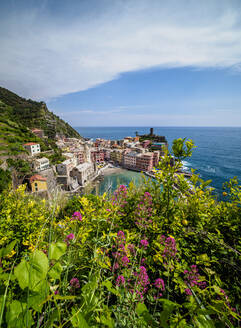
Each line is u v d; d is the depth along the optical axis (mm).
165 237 2209
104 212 2467
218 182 45438
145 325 866
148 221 2312
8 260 1777
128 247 1812
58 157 59594
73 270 1621
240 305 1401
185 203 2756
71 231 2141
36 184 28984
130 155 70562
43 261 698
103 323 842
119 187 2631
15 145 47906
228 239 2287
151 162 64188
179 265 1651
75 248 1817
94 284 938
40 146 61938
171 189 2553
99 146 115375
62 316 1000
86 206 2549
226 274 1845
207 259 1693
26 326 583
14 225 4211
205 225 2469
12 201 5254
